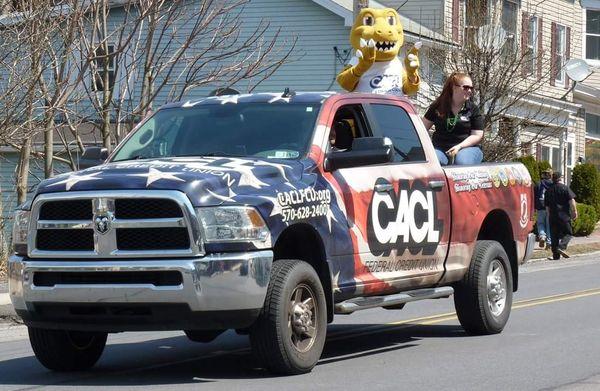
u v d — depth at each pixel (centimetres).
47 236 969
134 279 930
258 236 939
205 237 921
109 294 932
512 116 3100
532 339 1266
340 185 1050
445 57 3100
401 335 1338
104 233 937
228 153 1066
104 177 953
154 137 1116
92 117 2830
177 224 920
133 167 978
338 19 3509
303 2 3547
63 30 2197
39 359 1057
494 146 2880
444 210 1202
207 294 916
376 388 937
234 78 2427
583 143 4756
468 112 1388
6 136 2077
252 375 1016
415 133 1202
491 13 3150
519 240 1373
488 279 1292
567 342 1234
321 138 1057
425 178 1177
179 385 961
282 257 1027
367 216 1077
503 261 1323
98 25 2331
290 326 977
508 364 1078
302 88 3553
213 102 1130
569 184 4534
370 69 2156
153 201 927
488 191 1299
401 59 3306
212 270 916
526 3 3888
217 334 1190
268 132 1074
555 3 4394
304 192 996
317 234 1007
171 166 973
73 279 952
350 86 2173
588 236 3819
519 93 2989
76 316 957
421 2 3647
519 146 2986
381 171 1113
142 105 2281
